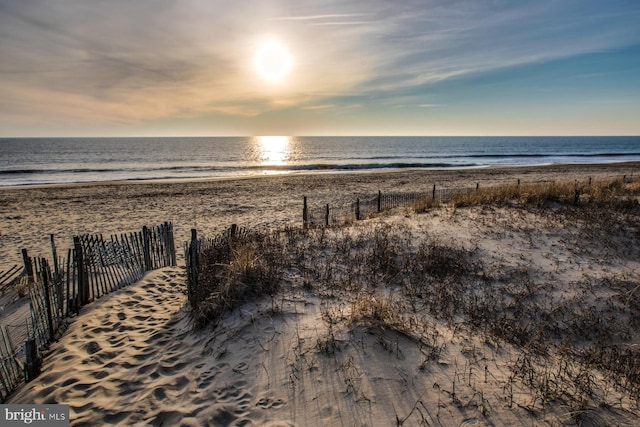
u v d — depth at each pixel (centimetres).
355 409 340
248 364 418
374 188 2544
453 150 9325
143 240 805
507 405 339
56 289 564
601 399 353
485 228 961
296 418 337
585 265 753
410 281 677
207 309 524
